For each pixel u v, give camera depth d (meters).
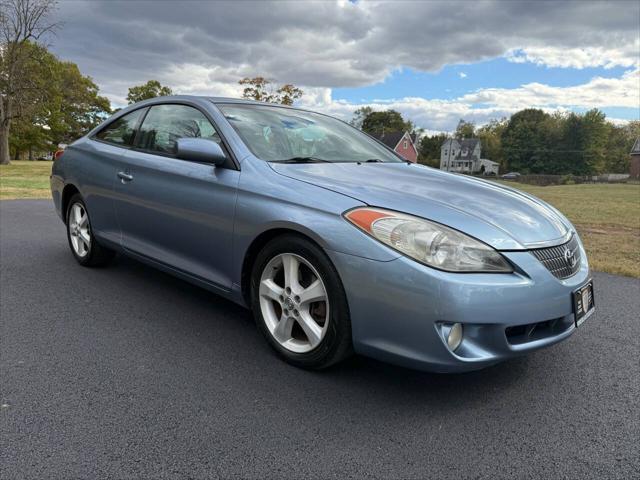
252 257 2.77
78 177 4.11
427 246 2.09
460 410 2.25
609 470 1.86
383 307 2.15
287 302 2.57
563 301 2.30
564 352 2.95
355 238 2.22
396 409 2.24
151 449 1.88
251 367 2.59
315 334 2.46
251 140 3.01
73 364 2.56
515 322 2.13
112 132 4.05
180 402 2.23
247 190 2.69
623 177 71.31
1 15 31.34
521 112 99.00
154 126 3.61
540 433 2.09
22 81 34.16
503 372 2.65
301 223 2.39
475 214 2.34
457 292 2.04
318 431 2.04
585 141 88.50
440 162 102.56
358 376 2.53
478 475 1.81
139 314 3.31
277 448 1.92
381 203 2.32
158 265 3.44
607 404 2.35
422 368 2.13
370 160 3.41
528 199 2.90
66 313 3.28
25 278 4.02
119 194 3.63
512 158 95.94
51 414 2.09
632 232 9.02
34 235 5.84
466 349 2.09
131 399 2.24
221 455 1.87
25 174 21.28
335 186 2.50
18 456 1.82
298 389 2.38
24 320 3.13
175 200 3.12
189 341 2.90
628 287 4.51
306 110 3.91
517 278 2.16
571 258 2.47
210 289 3.06
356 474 1.79
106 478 1.72
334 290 2.31
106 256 4.26
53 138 54.66
